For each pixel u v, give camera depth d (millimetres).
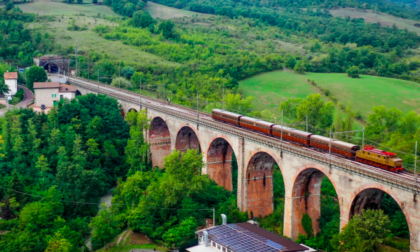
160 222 115188
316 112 160625
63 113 156875
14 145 138875
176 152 120750
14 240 99625
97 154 144875
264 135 120312
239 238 93250
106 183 139625
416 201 80062
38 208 110438
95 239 108250
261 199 120688
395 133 140625
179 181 117812
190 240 107188
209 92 193375
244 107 171125
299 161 101500
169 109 149000
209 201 121750
